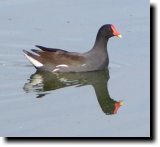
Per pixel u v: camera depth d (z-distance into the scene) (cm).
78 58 2000
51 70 1998
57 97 1784
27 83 1895
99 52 2017
